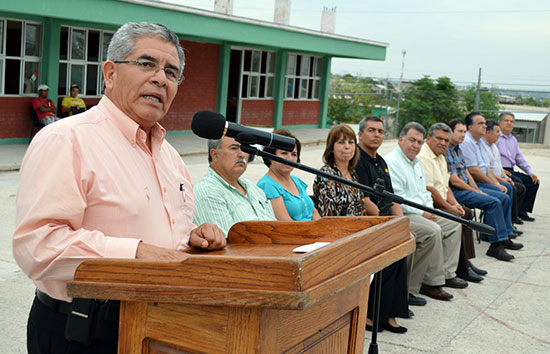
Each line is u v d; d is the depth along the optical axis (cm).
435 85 4172
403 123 4056
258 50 1778
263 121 1847
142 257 158
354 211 429
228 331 142
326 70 2055
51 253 161
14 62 1151
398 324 436
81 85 1284
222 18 1446
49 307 181
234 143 314
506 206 693
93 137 176
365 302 197
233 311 142
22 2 1024
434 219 529
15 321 373
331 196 420
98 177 173
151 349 152
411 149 512
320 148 1675
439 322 446
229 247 206
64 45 1233
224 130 214
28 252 164
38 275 166
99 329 175
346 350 191
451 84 4169
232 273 134
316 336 170
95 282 144
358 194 434
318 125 2095
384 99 4241
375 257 168
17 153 1071
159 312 150
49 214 164
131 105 181
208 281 136
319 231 210
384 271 412
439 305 485
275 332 147
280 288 130
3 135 1148
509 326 447
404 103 4075
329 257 142
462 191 657
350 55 1970
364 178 452
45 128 175
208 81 1616
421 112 4044
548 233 775
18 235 165
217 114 213
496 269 602
